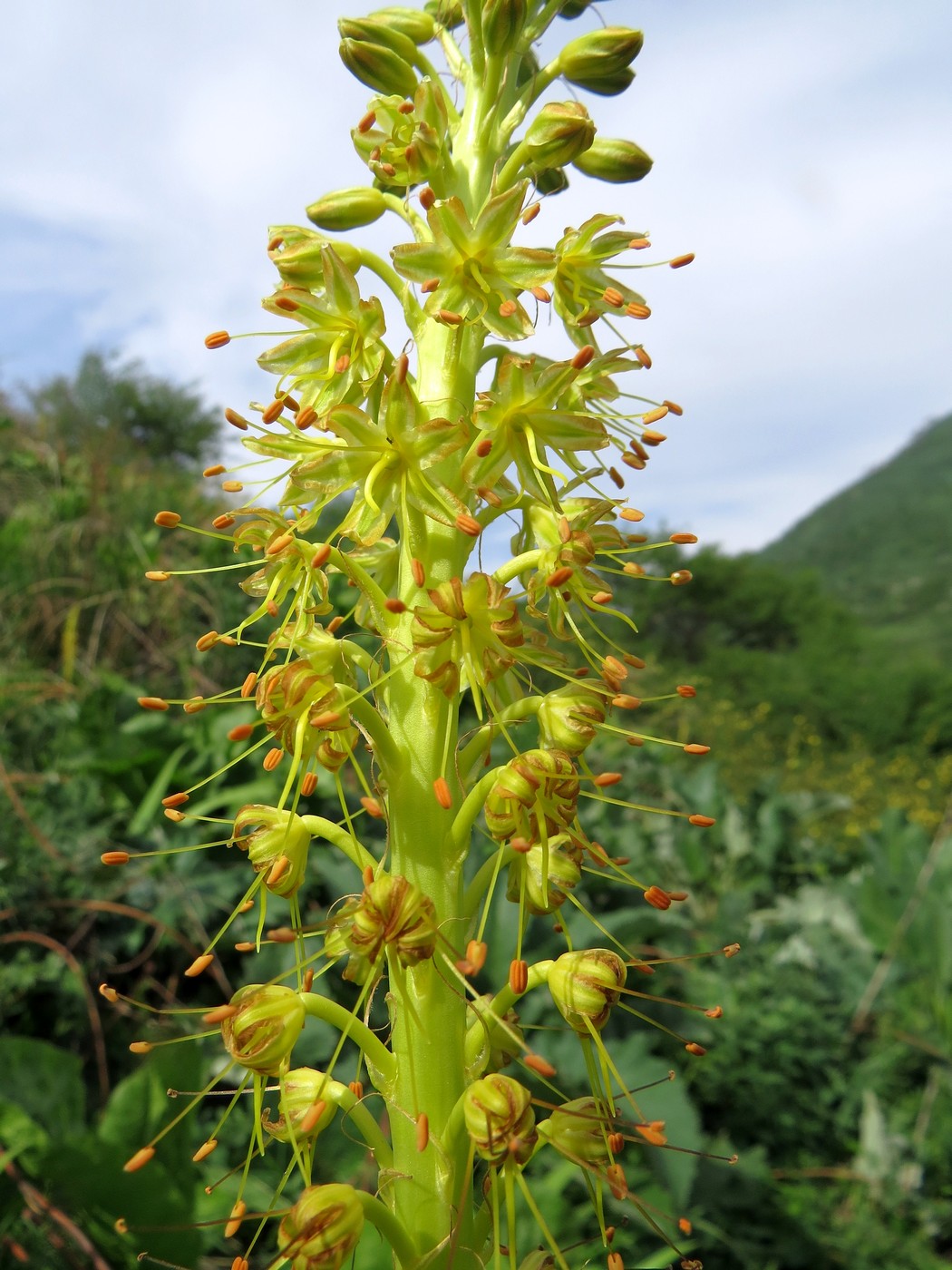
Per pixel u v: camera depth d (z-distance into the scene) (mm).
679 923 8703
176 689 9359
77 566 10281
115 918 5941
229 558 9844
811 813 13953
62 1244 4312
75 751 7578
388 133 2400
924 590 91688
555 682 3637
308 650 2062
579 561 2121
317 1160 5207
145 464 16359
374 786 2164
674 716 22688
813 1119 7758
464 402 2221
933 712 35656
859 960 9703
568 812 2076
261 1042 1908
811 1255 6699
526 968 2006
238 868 6656
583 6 2914
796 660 45406
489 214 2082
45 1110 4582
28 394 16844
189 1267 4520
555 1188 5109
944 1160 7543
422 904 1904
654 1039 7391
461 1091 2000
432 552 2135
